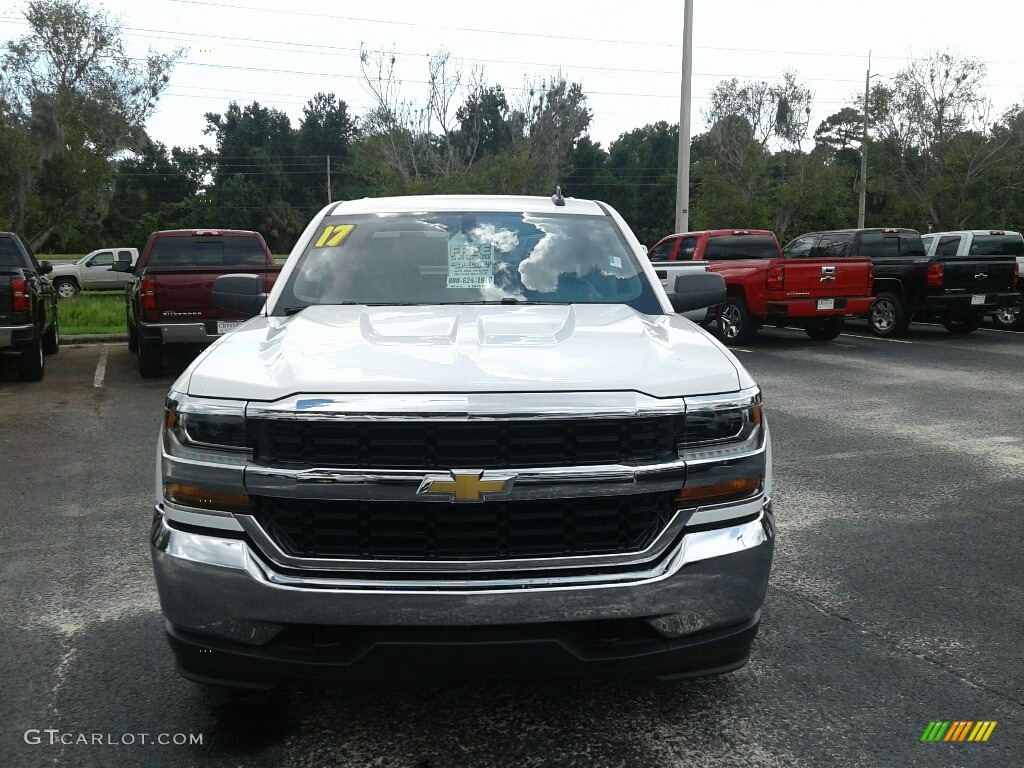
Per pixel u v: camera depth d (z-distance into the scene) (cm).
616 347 313
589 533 272
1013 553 505
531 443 267
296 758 301
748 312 1505
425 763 299
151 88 3678
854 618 417
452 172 3569
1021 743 312
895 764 299
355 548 269
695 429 281
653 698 342
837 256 1752
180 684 352
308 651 268
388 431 265
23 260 1254
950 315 1681
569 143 3634
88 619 413
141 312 1099
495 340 320
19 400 1005
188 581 272
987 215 3709
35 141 3022
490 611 262
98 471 689
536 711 332
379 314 375
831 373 1197
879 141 4200
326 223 463
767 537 290
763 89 4288
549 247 443
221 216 8769
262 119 10162
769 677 359
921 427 843
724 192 3975
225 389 281
